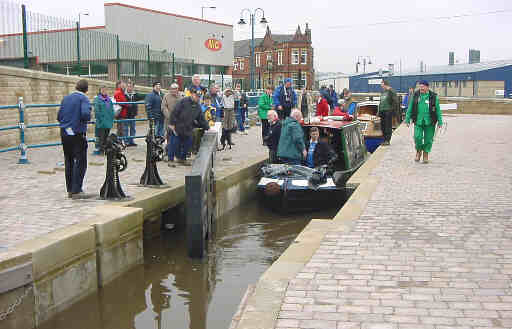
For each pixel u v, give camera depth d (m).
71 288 6.45
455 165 12.30
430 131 12.45
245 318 4.42
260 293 4.95
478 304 4.64
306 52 79.50
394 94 16.31
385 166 12.22
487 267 5.56
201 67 45.00
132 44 23.20
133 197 8.85
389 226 7.16
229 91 16.50
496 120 29.59
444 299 4.76
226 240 9.68
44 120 16.27
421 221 7.39
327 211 11.61
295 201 11.30
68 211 7.76
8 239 6.27
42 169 11.41
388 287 5.07
